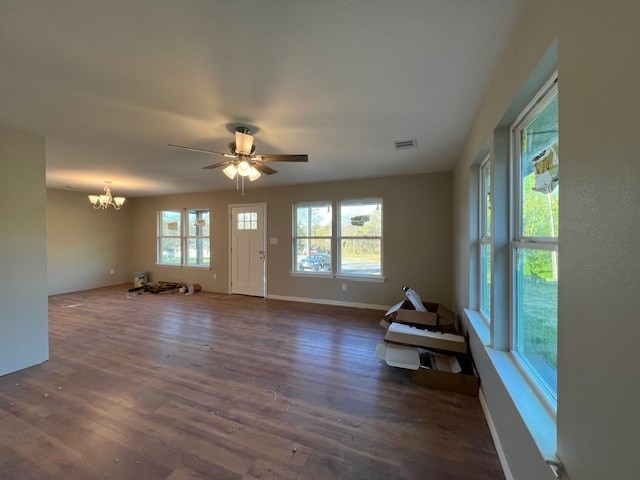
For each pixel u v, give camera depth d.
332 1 1.23
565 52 0.92
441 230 4.59
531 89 1.32
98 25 1.36
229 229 6.34
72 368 2.78
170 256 7.21
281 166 4.18
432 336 2.76
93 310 4.95
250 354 3.13
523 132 1.69
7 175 2.64
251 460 1.65
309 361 2.96
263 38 1.46
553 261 1.30
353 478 1.54
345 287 5.25
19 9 1.25
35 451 1.71
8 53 1.57
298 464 1.62
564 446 0.93
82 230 6.64
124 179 5.06
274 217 5.85
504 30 1.41
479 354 2.27
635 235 0.62
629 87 0.64
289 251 5.71
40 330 2.88
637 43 0.61
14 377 2.59
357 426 1.95
